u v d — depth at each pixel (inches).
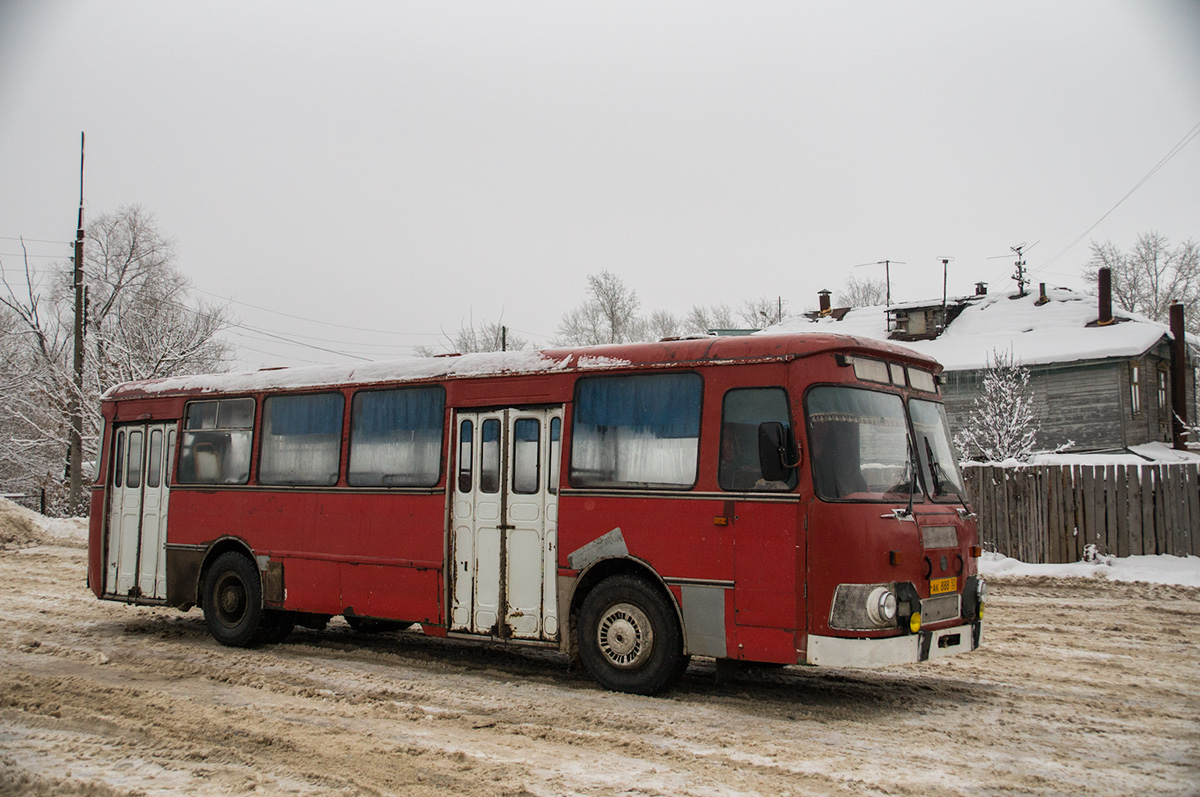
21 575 693.9
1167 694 329.1
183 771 234.7
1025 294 1552.7
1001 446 1144.2
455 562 368.2
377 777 230.2
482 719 289.7
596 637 330.6
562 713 298.2
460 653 416.5
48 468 1398.9
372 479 399.9
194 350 1437.0
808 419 293.9
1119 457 1144.8
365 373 411.5
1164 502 604.1
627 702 313.1
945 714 300.2
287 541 423.2
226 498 447.8
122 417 497.0
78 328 1262.3
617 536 325.4
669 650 313.3
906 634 287.9
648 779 230.1
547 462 349.1
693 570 307.0
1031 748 261.3
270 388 442.6
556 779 229.3
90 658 396.2
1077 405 1283.2
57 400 1317.7
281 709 304.8
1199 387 1587.1
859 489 291.9
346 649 425.7
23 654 405.4
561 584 338.6
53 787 219.9
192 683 349.7
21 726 278.7
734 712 300.2
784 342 304.8
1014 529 652.7
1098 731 279.9
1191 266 2450.8
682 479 314.8
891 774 235.6
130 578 482.9
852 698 322.3
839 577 282.2
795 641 285.6
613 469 330.6
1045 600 529.7
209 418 464.8
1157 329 1291.8
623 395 333.4
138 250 1667.1
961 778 233.0
